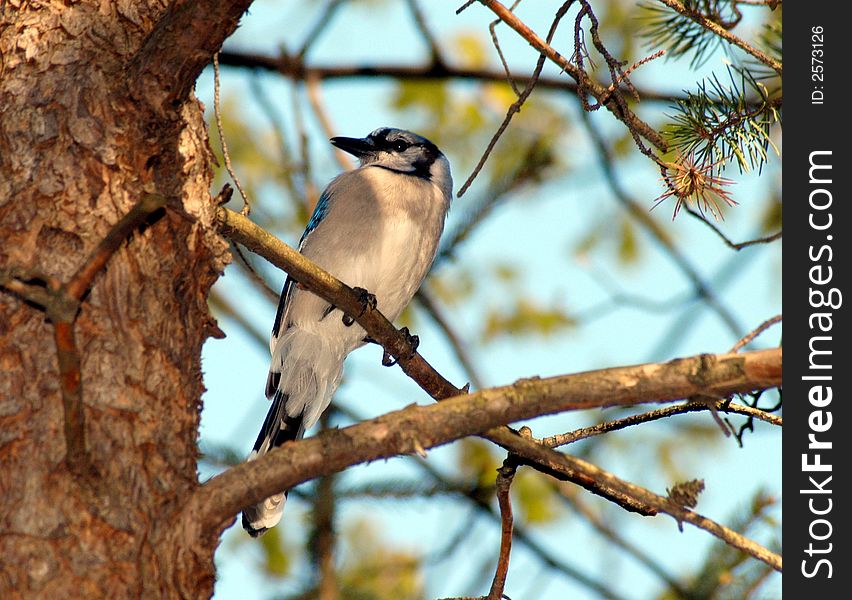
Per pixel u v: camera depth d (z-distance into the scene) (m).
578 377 4.80
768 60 6.61
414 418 4.77
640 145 6.38
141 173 5.40
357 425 4.80
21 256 5.07
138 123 5.41
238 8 5.13
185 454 4.96
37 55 5.53
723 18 7.59
